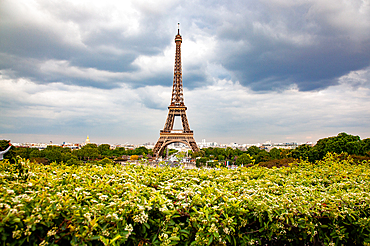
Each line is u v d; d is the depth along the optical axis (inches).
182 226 430.0
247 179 668.7
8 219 295.7
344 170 845.8
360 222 467.2
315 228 474.9
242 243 427.5
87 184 498.6
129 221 400.8
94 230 357.4
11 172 474.9
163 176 651.5
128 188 476.7
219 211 425.1
